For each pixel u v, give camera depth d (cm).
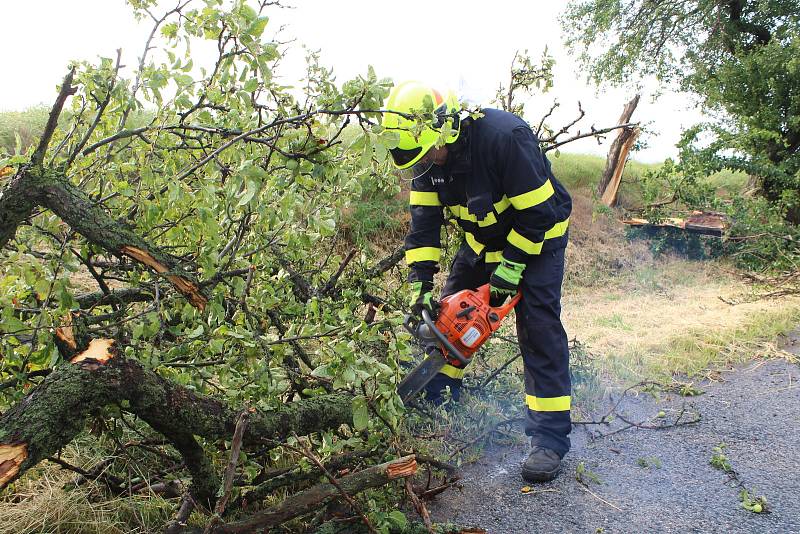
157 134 250
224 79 226
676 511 276
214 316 229
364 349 335
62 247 224
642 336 539
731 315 597
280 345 241
